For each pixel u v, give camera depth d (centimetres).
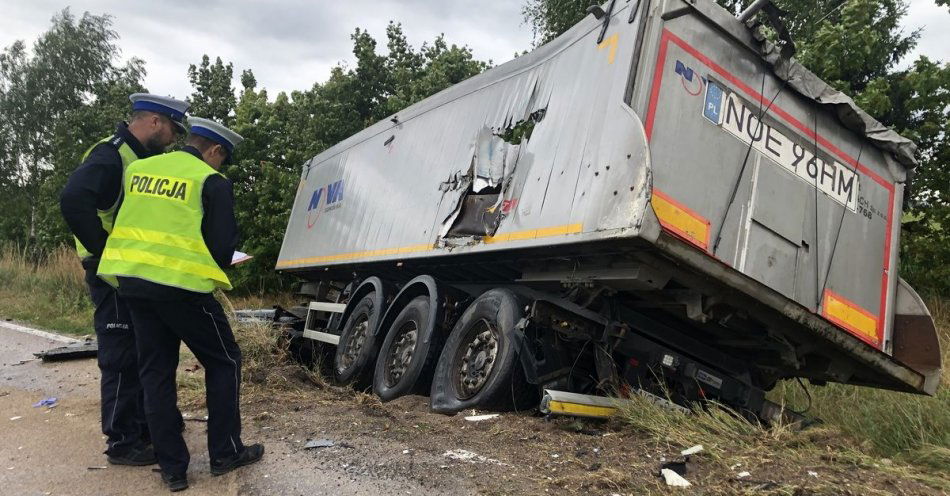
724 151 442
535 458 381
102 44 3406
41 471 372
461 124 662
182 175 352
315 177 1097
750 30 463
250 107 1759
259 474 360
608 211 405
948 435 447
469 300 632
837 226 489
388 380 644
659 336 519
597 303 494
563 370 502
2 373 666
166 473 341
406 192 729
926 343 504
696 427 422
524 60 595
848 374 520
